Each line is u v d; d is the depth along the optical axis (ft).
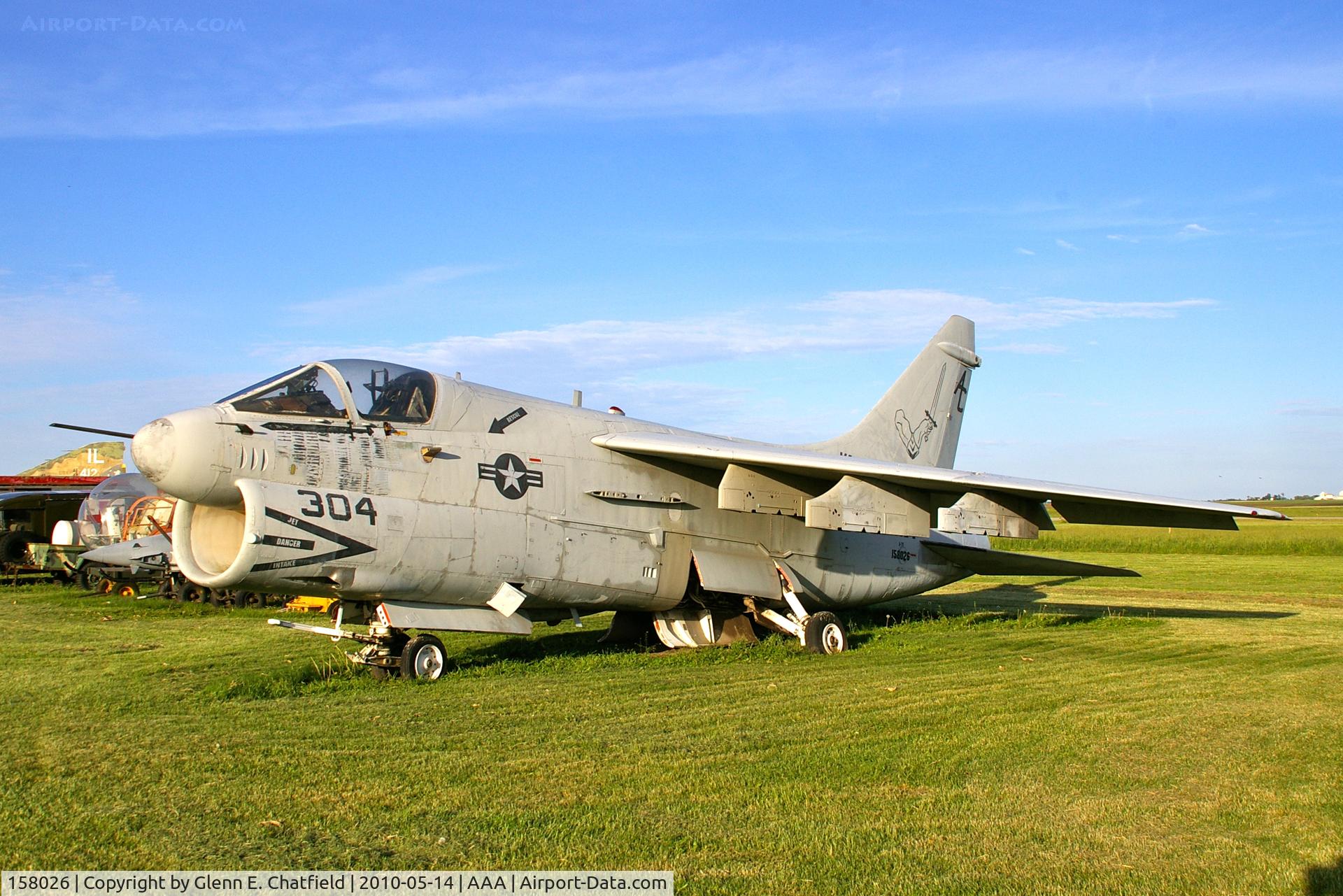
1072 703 31.24
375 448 35.86
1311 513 300.20
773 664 40.09
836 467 41.42
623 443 42.52
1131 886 16.11
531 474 39.88
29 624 55.11
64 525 82.12
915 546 56.49
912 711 29.73
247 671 36.65
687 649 44.80
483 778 21.79
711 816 19.40
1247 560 127.03
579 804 19.98
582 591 41.39
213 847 17.38
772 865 16.83
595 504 41.93
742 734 26.35
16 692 31.76
